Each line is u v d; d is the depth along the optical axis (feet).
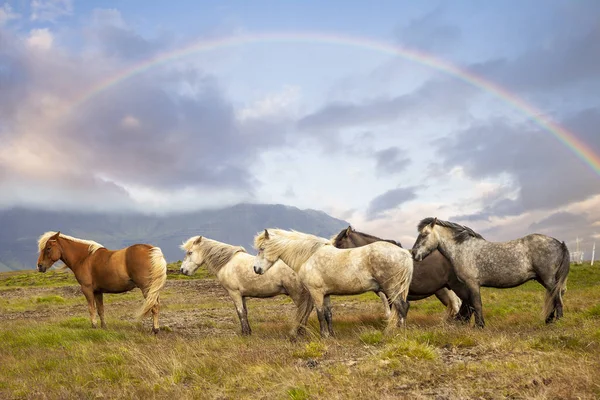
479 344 26.58
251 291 43.55
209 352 31.60
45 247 48.08
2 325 54.39
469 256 38.55
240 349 32.12
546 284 36.99
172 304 86.02
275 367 25.17
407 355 24.29
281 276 42.09
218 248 45.11
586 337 26.17
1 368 30.94
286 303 80.23
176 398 21.68
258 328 47.75
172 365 27.50
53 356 33.68
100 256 47.96
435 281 41.34
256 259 40.27
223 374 25.36
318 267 36.86
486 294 73.77
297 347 30.94
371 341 30.89
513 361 22.50
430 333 29.32
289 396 20.01
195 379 25.34
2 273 263.29
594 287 75.97
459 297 41.86
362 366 23.32
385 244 35.55
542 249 36.76
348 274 35.73
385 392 19.42
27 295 124.98
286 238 39.42
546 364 21.48
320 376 22.24
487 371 21.17
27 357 34.01
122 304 87.25
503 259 37.52
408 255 35.32
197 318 60.54
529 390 18.35
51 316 68.95
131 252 46.57
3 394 25.09
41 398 23.61
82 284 48.37
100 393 23.86
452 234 39.37
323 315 37.45
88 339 40.47
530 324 38.04
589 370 19.62
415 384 20.43
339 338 35.91
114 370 28.12
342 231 44.16
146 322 57.26
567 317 36.78
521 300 62.80
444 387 19.80
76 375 27.78
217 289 115.44
